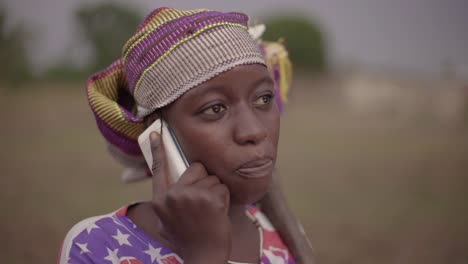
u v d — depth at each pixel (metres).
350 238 5.02
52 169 7.37
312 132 10.88
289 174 7.47
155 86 1.19
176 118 1.17
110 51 19.58
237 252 1.39
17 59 16.06
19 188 6.43
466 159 8.53
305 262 1.53
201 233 1.08
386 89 14.68
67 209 5.68
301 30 18.02
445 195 6.52
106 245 1.21
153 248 1.24
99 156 8.26
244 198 1.19
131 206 1.35
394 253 4.70
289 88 1.69
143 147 1.24
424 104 13.56
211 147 1.14
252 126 1.13
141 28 1.26
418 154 8.96
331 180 7.12
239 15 1.24
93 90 1.38
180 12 1.22
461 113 12.84
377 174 7.49
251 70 1.15
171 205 1.09
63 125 10.67
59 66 18.72
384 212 5.83
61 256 1.21
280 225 1.55
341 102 14.85
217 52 1.14
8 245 4.62
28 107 12.62
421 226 5.39
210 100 1.13
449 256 4.69
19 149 8.55
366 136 10.59
